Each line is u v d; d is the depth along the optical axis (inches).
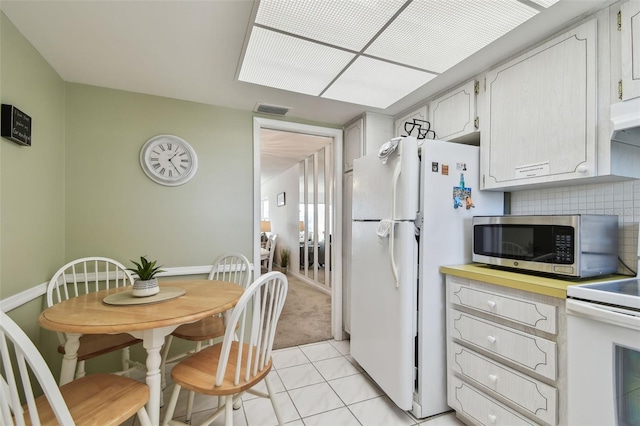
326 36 58.8
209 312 50.7
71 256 78.9
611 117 46.9
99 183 82.0
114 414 38.8
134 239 85.5
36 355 30.3
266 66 70.6
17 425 30.6
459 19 53.4
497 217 61.9
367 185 80.4
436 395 66.3
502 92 65.8
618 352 38.5
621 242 56.0
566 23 54.0
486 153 69.4
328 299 166.2
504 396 53.4
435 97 85.3
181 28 57.2
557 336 46.0
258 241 99.9
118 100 84.1
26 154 59.7
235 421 65.0
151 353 49.2
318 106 95.4
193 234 92.2
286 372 86.5
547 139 56.9
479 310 58.3
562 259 50.7
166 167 88.4
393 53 64.4
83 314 48.1
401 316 64.7
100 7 51.3
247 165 99.5
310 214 204.1
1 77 51.8
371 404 71.2
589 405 40.9
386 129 103.0
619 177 51.6
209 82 79.7
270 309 51.8
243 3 50.5
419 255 66.1
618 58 47.6
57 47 63.2
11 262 54.2
